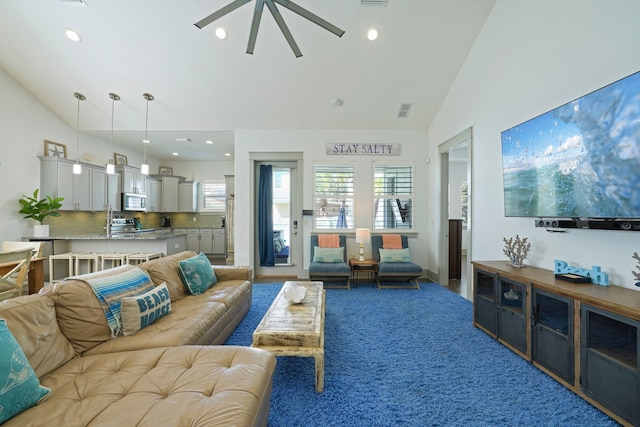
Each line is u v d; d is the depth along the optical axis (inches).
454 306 139.3
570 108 83.3
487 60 134.6
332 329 111.5
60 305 64.8
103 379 52.5
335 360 87.3
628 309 58.9
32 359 52.5
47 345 56.7
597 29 83.1
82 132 206.2
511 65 118.9
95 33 138.6
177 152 269.9
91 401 46.0
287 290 104.2
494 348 95.9
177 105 179.9
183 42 141.9
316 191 202.1
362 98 176.2
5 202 162.9
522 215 103.6
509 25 119.8
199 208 310.8
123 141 229.9
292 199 207.9
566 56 93.1
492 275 104.0
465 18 134.3
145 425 39.7
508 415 63.7
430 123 197.3
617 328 62.5
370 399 68.7
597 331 66.5
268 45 143.9
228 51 146.4
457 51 148.3
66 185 190.2
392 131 203.9
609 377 63.0
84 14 130.6
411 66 155.9
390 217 204.8
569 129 83.8
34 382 45.6
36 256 129.9
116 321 71.5
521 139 103.5
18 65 157.2
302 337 73.0
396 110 185.6
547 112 91.7
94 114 187.9
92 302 69.5
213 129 200.1
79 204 200.5
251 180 200.5
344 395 70.2
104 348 65.6
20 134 169.5
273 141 200.5
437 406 66.6
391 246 191.0
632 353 59.2
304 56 149.7
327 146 201.6
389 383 75.5
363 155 203.0
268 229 205.9
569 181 84.3
